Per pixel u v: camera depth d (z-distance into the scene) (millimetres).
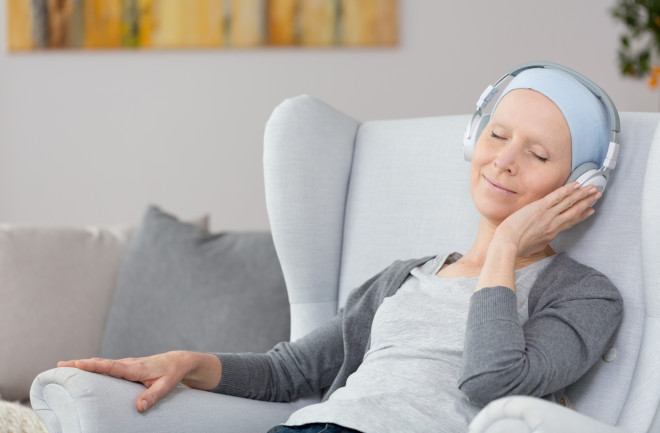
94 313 2217
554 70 1314
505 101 1317
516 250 1213
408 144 1649
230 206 3400
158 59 3371
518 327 1132
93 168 3379
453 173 1576
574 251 1359
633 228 1316
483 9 3410
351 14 3369
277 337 2086
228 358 1406
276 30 3361
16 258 2189
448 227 1550
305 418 1192
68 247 2266
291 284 1632
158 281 2170
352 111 3396
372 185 1656
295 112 1636
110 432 1182
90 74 3365
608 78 3426
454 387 1195
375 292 1448
